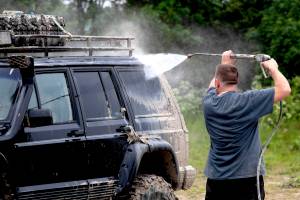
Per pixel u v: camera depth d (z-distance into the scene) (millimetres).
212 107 8438
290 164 20016
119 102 10539
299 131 23984
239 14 37000
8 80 9477
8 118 9219
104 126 10125
